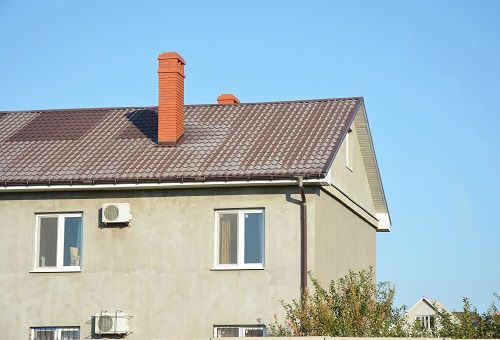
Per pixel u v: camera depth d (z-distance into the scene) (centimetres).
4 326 3156
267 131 3297
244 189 3033
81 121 3650
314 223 2961
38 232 3200
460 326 2417
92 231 3142
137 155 3241
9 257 3188
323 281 3044
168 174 3044
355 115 3450
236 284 3003
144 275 3081
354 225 3594
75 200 3170
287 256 2964
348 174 3484
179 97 3375
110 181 3072
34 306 3148
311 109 3453
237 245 3030
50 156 3312
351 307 2497
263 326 2964
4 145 3469
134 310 3072
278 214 2991
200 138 3322
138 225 3109
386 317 2517
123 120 3612
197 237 3058
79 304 3117
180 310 3036
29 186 3131
